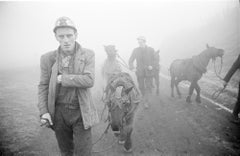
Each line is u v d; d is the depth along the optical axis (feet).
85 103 6.34
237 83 20.93
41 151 11.25
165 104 18.75
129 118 9.86
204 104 17.65
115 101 8.51
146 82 18.53
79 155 6.52
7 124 15.11
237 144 11.11
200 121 14.29
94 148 11.51
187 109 16.90
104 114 17.06
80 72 6.27
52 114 6.41
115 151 11.08
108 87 10.53
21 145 11.97
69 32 6.17
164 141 11.94
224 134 12.24
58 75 6.23
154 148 11.21
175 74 20.12
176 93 22.43
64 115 6.47
